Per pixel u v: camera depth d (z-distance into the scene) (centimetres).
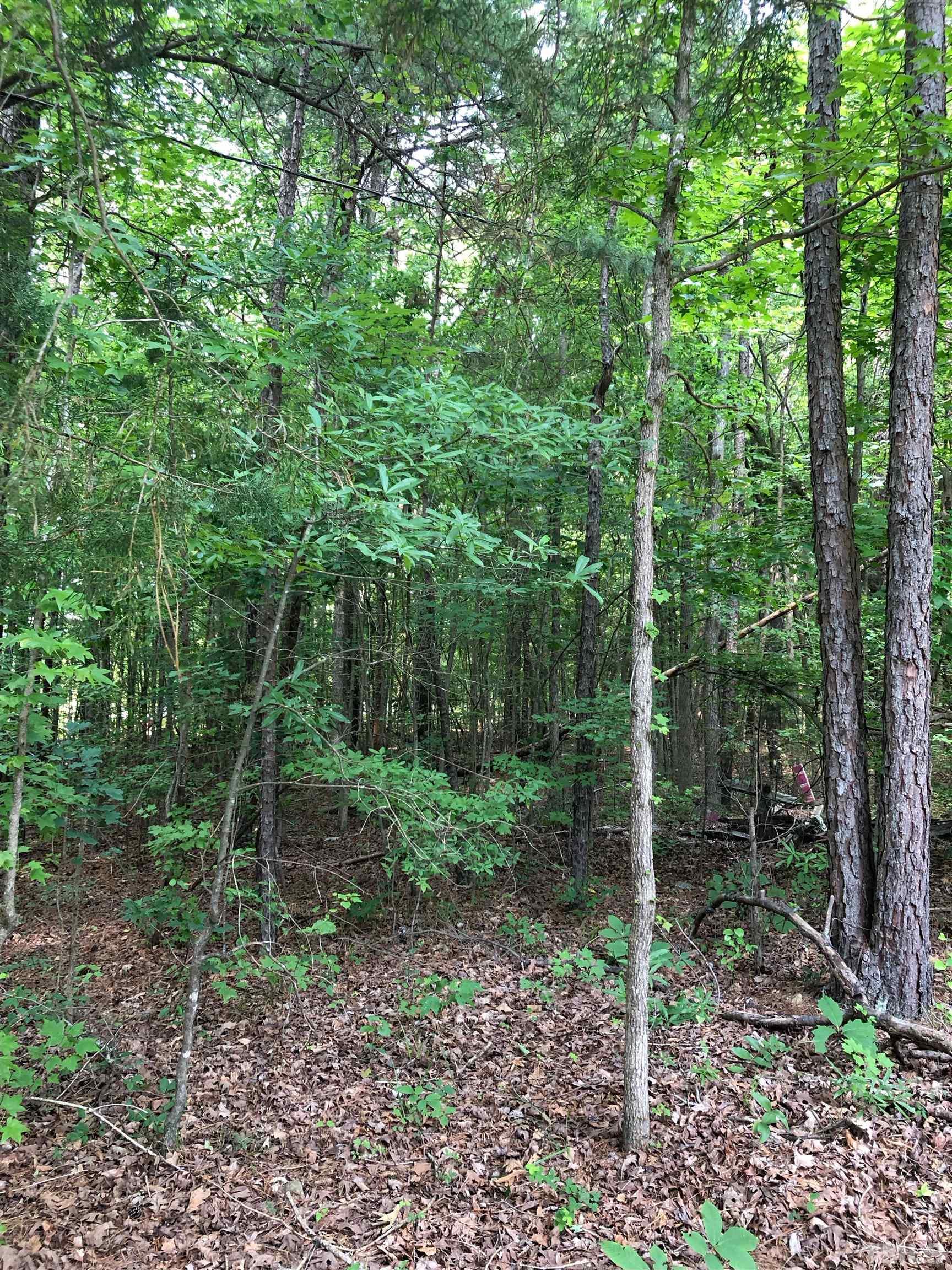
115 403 361
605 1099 499
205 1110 516
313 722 617
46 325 370
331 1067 569
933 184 563
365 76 626
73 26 323
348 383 639
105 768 838
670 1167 422
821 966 670
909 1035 514
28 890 939
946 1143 425
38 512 280
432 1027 623
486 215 564
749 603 1160
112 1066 562
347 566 727
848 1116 454
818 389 636
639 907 442
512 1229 393
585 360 946
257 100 638
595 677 926
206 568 709
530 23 397
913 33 451
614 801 1258
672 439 911
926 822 569
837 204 611
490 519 938
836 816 611
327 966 737
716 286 803
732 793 1097
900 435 579
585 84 413
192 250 651
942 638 769
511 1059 567
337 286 759
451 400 574
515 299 677
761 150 512
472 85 453
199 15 470
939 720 952
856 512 753
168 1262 379
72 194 321
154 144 540
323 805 1214
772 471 943
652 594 444
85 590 335
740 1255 276
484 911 927
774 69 390
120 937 829
